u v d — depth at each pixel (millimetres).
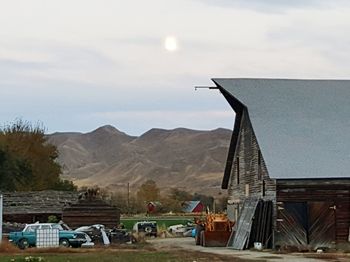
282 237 44750
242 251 43094
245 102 52031
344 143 48281
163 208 150500
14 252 38906
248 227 46469
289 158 46281
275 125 49625
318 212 45125
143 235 63594
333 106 52750
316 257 36875
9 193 67062
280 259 35000
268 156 46406
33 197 65938
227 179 59844
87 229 50938
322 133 49250
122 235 52719
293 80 56062
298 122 50250
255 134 48625
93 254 37000
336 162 46156
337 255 38719
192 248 46812
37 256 34562
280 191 45062
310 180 45031
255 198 49531
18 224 57312
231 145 56906
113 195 150875
